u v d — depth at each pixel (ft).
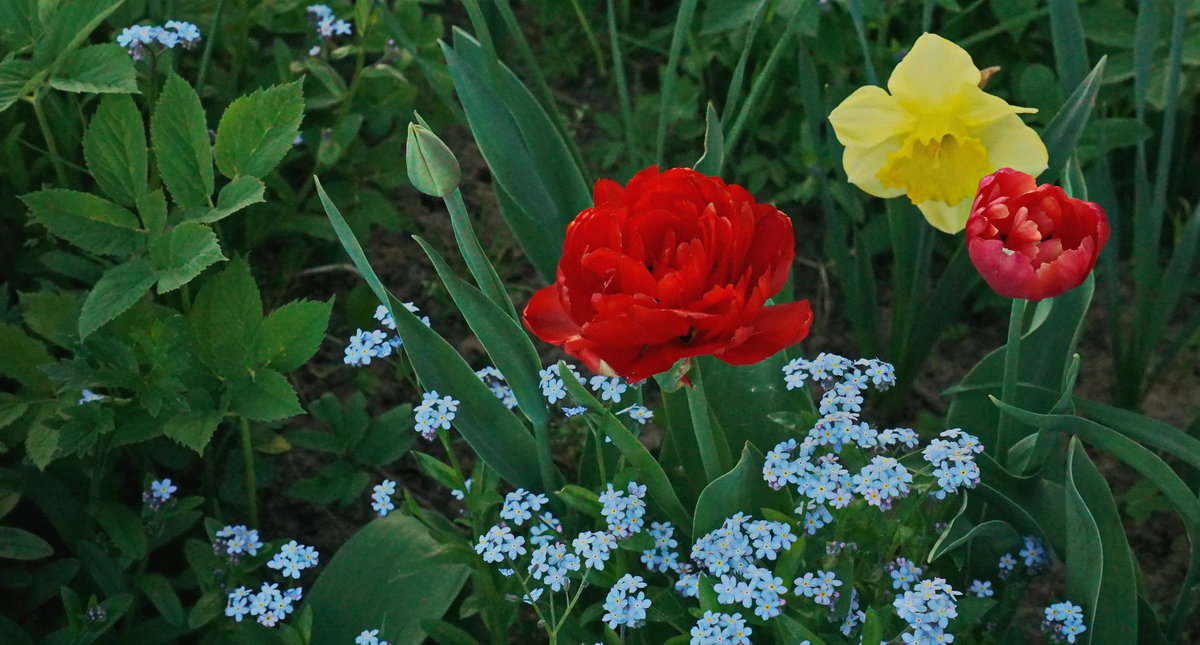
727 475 3.88
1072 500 3.88
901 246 4.47
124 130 4.21
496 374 4.14
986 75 4.10
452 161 3.79
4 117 4.58
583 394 3.90
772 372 4.14
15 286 4.65
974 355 4.75
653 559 3.97
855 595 4.00
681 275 3.57
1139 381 4.56
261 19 4.81
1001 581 4.18
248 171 4.21
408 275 4.85
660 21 5.19
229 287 4.15
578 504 3.98
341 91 4.67
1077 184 4.20
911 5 4.96
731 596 3.84
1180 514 4.06
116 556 4.27
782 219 3.65
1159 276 4.72
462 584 4.21
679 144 4.99
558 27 5.20
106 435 4.20
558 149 4.29
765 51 4.90
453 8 5.24
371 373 4.72
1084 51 4.29
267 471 4.44
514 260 4.91
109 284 4.14
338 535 4.50
